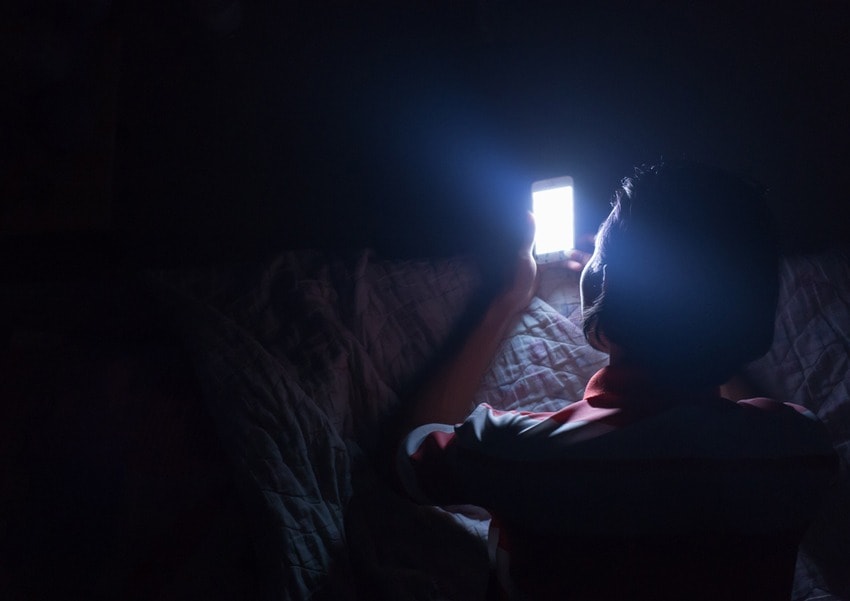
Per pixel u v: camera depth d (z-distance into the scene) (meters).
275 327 1.37
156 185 1.88
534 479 0.73
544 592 0.76
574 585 0.74
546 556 0.75
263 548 1.12
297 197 1.85
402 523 1.17
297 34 2.02
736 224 0.72
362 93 1.94
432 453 0.84
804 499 0.72
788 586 0.74
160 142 1.92
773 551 0.73
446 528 1.16
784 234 1.68
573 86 1.89
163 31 2.04
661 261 0.71
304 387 1.28
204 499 1.18
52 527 1.13
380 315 1.42
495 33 1.97
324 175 1.86
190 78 1.99
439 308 1.43
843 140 1.75
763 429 0.73
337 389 1.30
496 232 1.75
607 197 1.76
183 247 1.81
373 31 2.01
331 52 2.00
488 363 1.22
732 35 1.90
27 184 1.76
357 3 2.04
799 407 0.80
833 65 1.84
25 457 1.17
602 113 1.85
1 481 1.15
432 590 1.12
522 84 1.91
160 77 1.99
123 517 1.14
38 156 1.77
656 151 1.80
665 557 0.72
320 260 1.48
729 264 0.71
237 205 1.85
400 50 1.98
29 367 1.26
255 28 2.03
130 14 2.04
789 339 1.34
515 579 0.79
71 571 1.12
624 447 0.71
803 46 1.87
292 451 1.19
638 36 1.92
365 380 1.33
